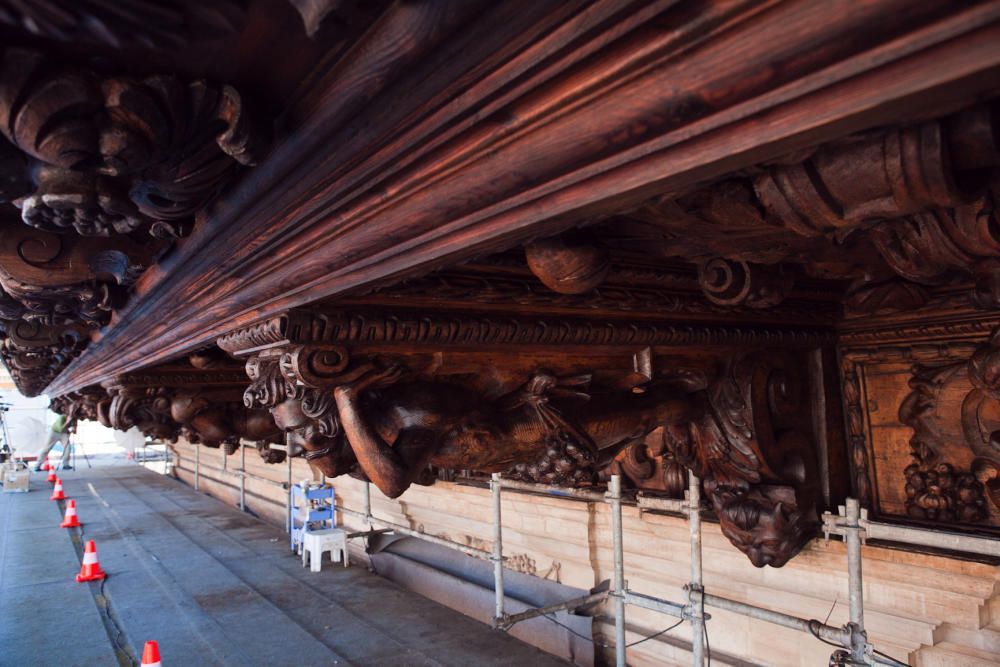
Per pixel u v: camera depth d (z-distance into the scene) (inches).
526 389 65.0
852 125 18.5
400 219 32.3
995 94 18.1
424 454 56.1
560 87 21.7
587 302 60.0
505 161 25.3
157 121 27.5
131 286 73.5
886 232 39.1
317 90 29.5
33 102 24.2
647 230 47.3
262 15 25.2
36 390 227.8
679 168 21.3
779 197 31.9
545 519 149.0
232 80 30.0
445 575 200.7
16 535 347.9
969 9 14.3
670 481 109.8
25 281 59.3
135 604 219.0
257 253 45.2
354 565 256.7
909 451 82.9
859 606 74.5
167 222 45.2
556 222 28.5
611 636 137.7
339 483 270.7
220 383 119.8
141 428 118.0
